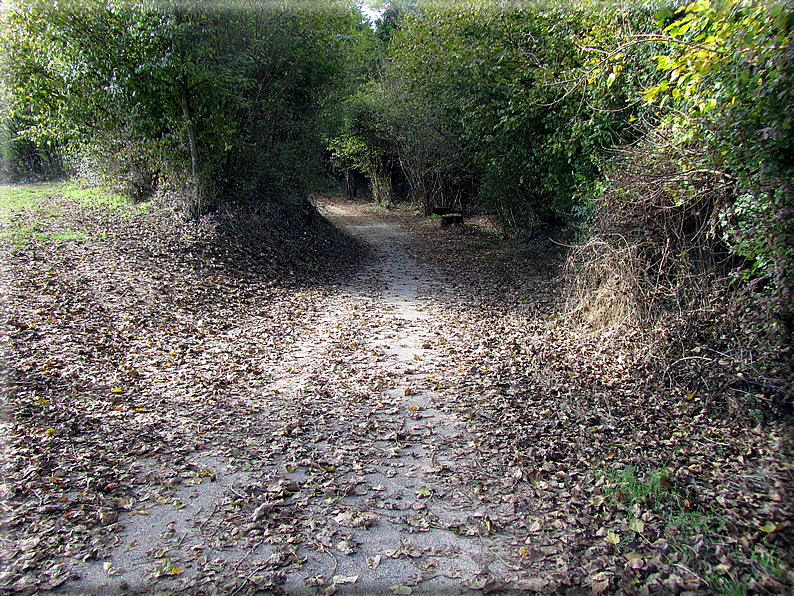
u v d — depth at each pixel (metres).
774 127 3.71
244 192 12.51
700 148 4.84
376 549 3.07
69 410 4.54
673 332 5.15
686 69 4.71
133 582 2.77
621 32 7.27
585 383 5.36
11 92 11.39
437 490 3.66
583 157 9.47
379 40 25.88
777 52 3.66
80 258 8.72
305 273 11.21
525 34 10.28
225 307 8.21
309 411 4.89
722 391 4.54
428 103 14.65
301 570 2.89
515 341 6.91
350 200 29.77
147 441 4.21
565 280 8.21
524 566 2.92
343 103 17.88
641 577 2.80
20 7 9.79
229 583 2.78
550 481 3.71
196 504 3.46
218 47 11.07
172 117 10.90
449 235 17.80
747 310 4.45
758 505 3.27
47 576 2.78
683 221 5.65
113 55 9.95
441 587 2.77
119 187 12.94
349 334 7.37
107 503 3.39
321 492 3.62
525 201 13.41
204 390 5.28
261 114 12.98
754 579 2.72
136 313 7.18
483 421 4.69
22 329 6.00
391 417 4.80
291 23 12.12
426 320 8.13
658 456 3.93
